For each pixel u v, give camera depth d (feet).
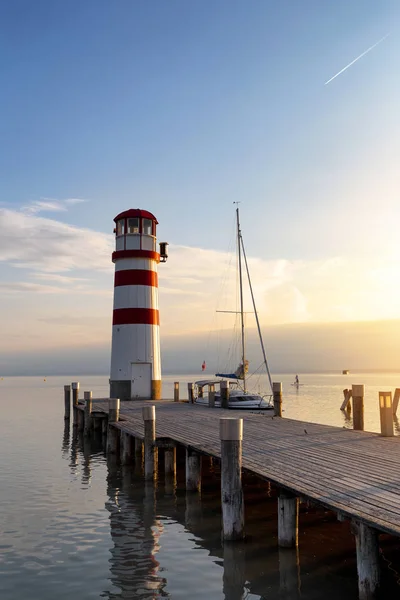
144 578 34.17
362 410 65.51
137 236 126.93
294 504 38.09
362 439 56.29
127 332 125.18
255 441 55.62
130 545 40.60
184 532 43.80
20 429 127.13
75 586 33.12
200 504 53.01
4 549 39.93
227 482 39.68
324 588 31.68
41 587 33.04
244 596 31.17
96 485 63.00
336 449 49.62
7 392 369.71
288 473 39.19
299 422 75.15
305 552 37.29
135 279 126.31
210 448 51.60
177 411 96.43
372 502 30.71
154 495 57.26
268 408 108.06
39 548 40.14
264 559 36.35
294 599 30.42
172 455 63.62
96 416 98.63
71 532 44.11
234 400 110.83
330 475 38.22
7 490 60.59
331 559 35.99
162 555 38.19
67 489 60.90
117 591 32.30
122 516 48.96
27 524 46.55
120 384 124.26
